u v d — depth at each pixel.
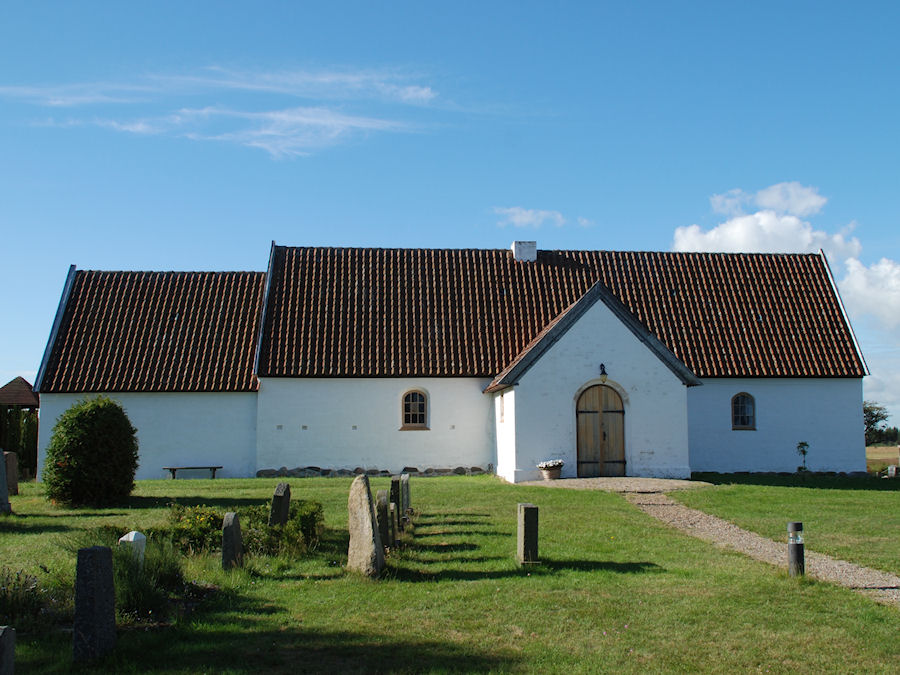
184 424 26.77
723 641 8.36
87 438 17.30
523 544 11.61
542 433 23.89
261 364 26.47
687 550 13.15
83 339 27.59
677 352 28.12
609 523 15.66
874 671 7.63
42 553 11.71
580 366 24.16
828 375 28.16
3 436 29.64
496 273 30.36
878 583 11.23
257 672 7.20
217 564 10.98
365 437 26.88
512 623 8.77
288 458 26.58
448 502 18.48
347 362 26.83
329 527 14.66
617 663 7.67
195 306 29.14
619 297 29.80
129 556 9.23
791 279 31.20
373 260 30.50
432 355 27.30
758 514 17.39
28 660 7.32
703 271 31.28
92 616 7.37
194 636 8.12
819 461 28.30
